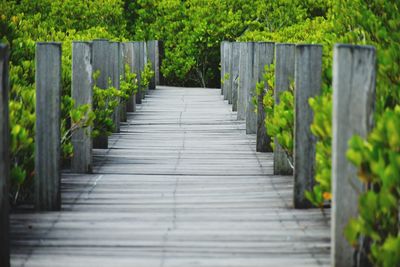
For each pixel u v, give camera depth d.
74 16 32.09
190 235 6.96
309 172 8.22
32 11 31.50
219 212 7.97
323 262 6.11
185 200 8.61
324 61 8.98
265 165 11.29
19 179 7.17
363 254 5.63
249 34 21.97
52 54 7.93
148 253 6.36
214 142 13.81
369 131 5.51
